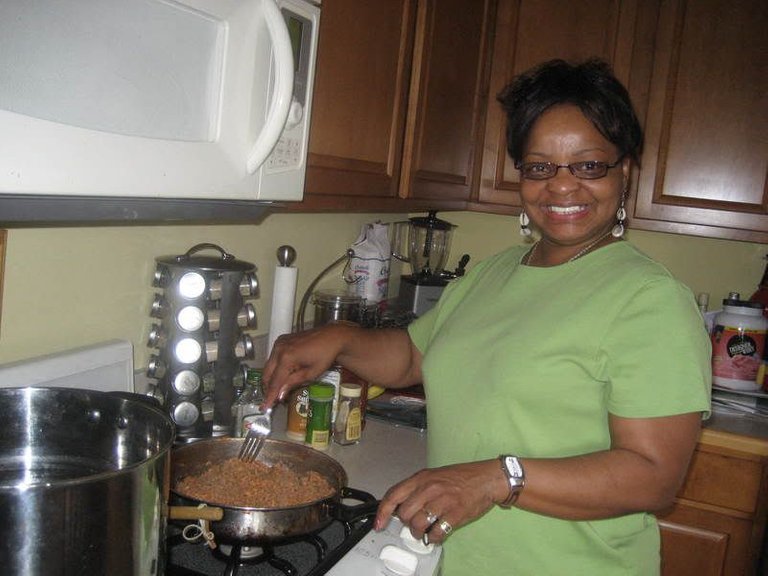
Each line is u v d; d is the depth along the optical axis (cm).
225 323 125
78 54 67
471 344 108
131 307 131
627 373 90
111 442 83
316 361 127
